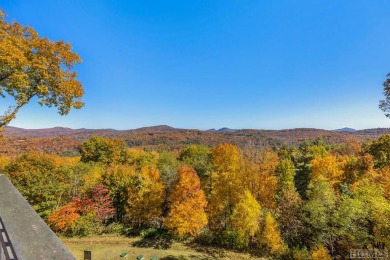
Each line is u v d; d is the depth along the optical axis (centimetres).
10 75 1075
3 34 1085
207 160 4025
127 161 5831
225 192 2370
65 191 3019
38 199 2603
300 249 2108
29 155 3384
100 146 5600
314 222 1977
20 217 247
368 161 3164
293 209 2341
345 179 3117
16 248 202
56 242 222
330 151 5734
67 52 1308
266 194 2736
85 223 2522
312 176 3159
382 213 1659
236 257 2138
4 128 1232
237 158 2420
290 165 3509
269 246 2150
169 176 2947
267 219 2141
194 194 2197
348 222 1853
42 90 1210
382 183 2511
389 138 3262
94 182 3106
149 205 2605
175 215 2130
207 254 2173
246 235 2269
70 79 1344
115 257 2008
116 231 2638
